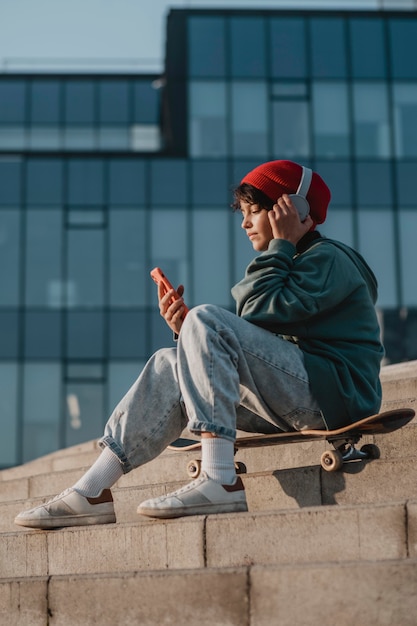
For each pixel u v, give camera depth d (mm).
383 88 27125
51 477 6715
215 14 27453
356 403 4547
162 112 29172
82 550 4562
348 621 3502
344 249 4867
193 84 27094
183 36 27281
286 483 4742
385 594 3463
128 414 4613
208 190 26719
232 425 4406
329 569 3568
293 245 4762
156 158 26875
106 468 4645
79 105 29453
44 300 26328
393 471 4500
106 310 26250
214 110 27016
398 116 26984
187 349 4438
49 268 26484
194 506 4355
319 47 27266
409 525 3854
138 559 4402
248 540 4141
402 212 26594
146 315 26266
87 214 26734
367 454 4715
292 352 4547
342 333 4691
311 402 4547
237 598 3709
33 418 25672
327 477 4637
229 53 27234
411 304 26094
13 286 26359
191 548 4262
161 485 5316
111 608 3951
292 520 4059
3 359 25938
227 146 26891
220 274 26359
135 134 29328
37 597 4129
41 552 4695
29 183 26875
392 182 26703
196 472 4770
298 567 3629
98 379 25938
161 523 4355
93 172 26875
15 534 4793
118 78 29641
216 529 4211
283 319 4566
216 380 4371
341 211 26562
